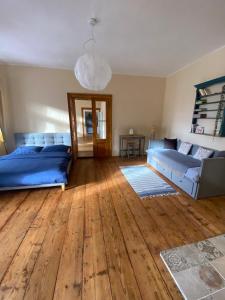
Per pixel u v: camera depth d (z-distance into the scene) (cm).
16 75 418
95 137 511
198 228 191
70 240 171
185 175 272
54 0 180
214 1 180
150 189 291
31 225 194
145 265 143
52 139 462
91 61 201
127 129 527
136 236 178
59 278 130
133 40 276
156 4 186
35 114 450
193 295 117
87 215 215
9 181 261
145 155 549
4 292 120
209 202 249
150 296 118
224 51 295
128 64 402
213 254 153
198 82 367
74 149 491
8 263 143
